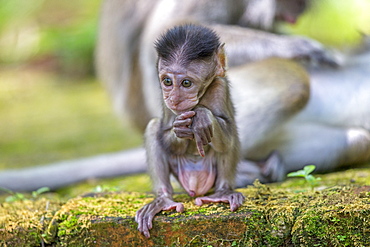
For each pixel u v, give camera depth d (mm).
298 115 10562
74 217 6773
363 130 11273
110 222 6602
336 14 20031
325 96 11336
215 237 6539
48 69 28234
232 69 10758
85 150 14594
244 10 12273
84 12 28594
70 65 27188
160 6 11914
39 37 27906
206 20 11742
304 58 11086
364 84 11523
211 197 6883
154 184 7066
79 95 23203
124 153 12188
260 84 10125
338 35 19406
